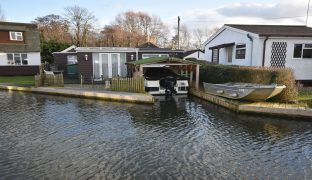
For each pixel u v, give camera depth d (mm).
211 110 14492
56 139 10188
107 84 21172
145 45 43906
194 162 8164
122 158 8445
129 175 7371
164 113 13953
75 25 64750
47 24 66750
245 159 8391
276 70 13961
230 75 17078
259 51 18203
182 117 13133
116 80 19250
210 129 11258
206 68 20375
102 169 7711
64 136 10516
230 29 22453
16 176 7344
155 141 9898
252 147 9328
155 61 18203
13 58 31594
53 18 67562
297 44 18312
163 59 18359
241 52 20875
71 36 65250
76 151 9008
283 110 12531
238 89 14258
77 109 15109
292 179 7195
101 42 71688
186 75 21516
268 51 18219
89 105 16141
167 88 19141
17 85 23328
